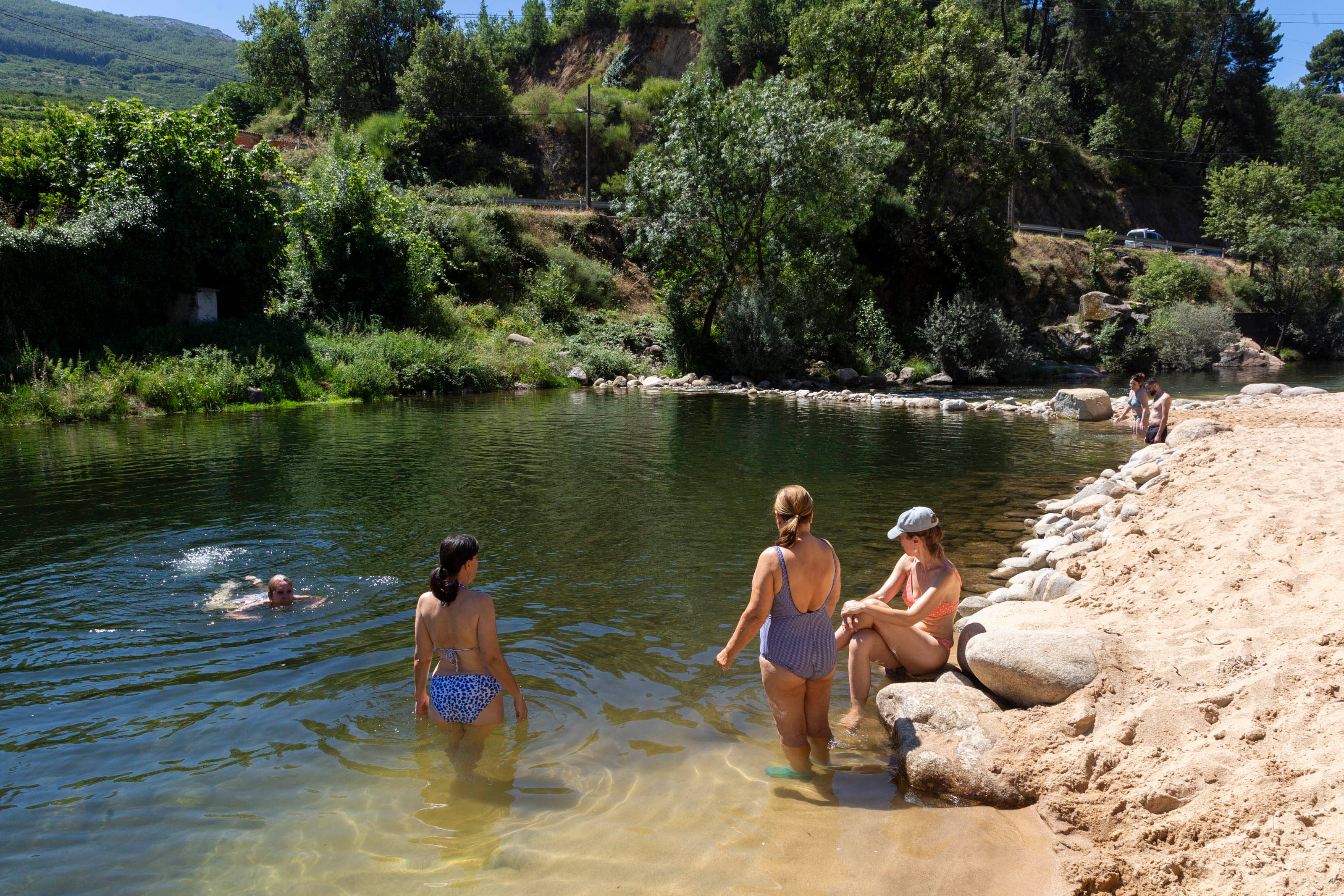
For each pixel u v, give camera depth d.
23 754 4.35
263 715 4.82
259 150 25.28
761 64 42.56
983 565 7.98
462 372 26.05
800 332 30.50
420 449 14.29
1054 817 3.88
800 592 4.61
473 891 3.31
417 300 28.16
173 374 19.92
